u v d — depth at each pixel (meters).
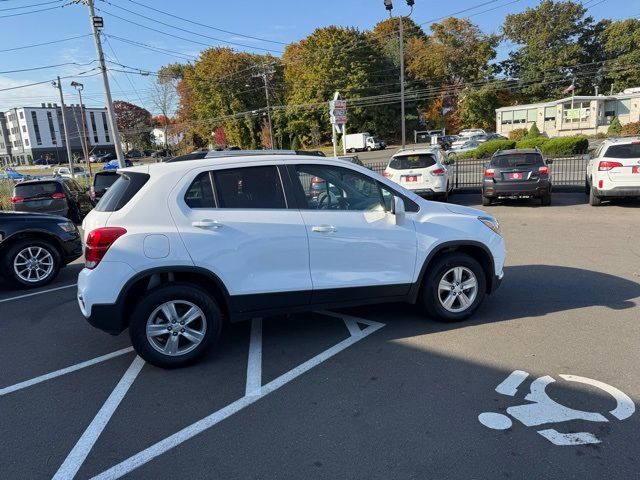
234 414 3.54
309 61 69.06
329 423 3.37
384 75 71.25
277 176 4.51
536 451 2.96
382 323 5.19
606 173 11.78
